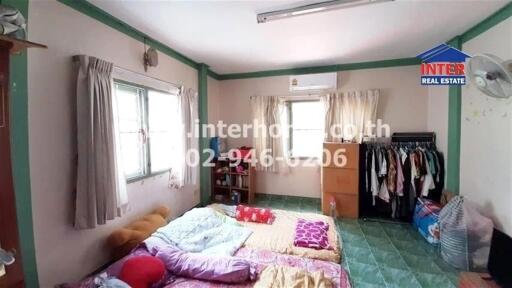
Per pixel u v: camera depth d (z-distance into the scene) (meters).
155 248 1.99
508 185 2.01
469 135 2.52
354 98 3.67
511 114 1.97
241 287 1.68
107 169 1.99
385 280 2.02
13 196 1.11
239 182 4.15
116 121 2.13
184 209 3.41
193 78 3.59
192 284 1.73
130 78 2.40
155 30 2.46
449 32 2.53
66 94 1.81
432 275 2.08
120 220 2.33
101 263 2.13
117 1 1.89
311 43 2.84
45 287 1.70
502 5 1.98
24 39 1.20
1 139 1.06
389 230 2.97
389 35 2.61
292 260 2.03
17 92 1.49
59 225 1.79
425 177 3.05
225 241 2.33
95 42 2.03
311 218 2.93
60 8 1.75
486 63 1.66
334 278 1.78
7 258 1.02
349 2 1.87
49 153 1.71
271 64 3.74
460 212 2.25
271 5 1.97
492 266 1.79
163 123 2.99
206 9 2.03
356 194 3.36
